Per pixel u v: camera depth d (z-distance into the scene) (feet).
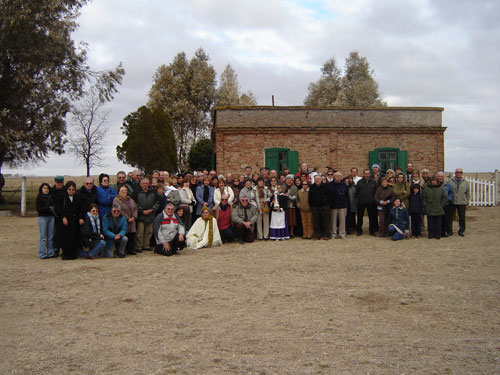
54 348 16.33
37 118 79.92
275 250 36.52
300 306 21.12
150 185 38.14
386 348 15.94
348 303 21.49
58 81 77.20
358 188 43.78
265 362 14.87
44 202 34.27
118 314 20.25
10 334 17.85
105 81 86.69
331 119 71.05
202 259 33.17
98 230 34.17
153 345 16.49
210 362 14.92
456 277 26.25
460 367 14.28
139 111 112.06
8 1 71.41
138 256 35.22
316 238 42.06
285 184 43.65
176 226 35.55
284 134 69.77
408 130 71.15
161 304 21.68
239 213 40.57
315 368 14.33
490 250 34.32
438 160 71.82
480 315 19.54
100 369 14.47
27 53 74.02
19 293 23.88
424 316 19.48
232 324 18.71
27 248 39.83
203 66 146.30
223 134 68.95
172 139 116.67
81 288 24.82
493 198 69.31
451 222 42.16
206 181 41.50
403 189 41.65
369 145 71.05
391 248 36.42
